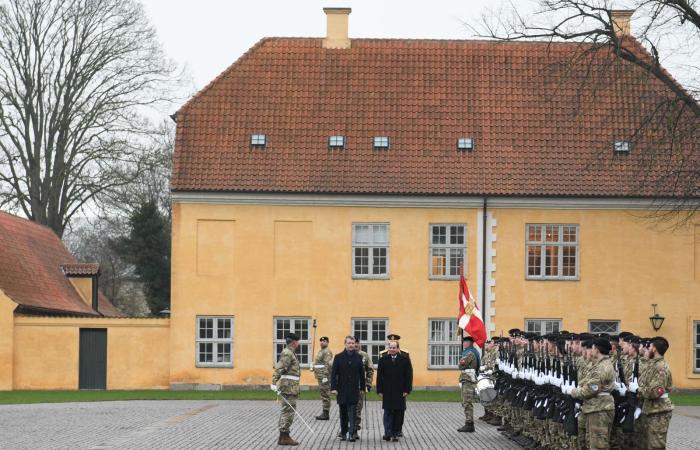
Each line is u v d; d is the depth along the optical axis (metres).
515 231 47.44
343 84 49.59
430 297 47.25
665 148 47.47
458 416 34.97
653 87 49.38
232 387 46.81
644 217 45.34
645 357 20.45
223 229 47.25
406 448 25.39
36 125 57.81
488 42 50.94
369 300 47.22
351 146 48.09
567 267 47.53
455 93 49.50
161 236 74.44
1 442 25.25
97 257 90.94
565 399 22.05
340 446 25.77
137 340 47.25
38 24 56.97
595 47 39.75
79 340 47.28
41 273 55.06
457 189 47.16
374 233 47.38
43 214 59.78
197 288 46.97
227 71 49.78
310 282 47.22
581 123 48.75
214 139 48.06
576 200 47.31
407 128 48.56
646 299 47.38
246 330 46.97
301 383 47.06
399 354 27.30
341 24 50.75
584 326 47.34
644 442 20.16
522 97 49.38
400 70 50.03
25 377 47.16
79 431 28.00
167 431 28.28
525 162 47.88
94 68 57.62
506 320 47.34
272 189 46.97
